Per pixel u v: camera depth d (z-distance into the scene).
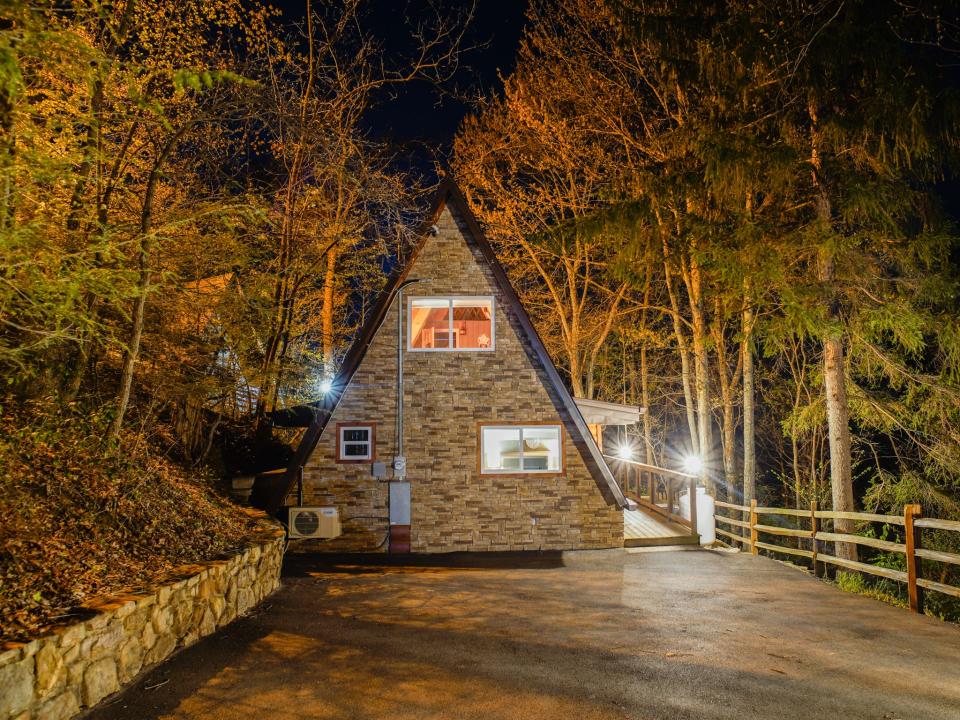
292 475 15.01
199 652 7.50
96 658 6.05
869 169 14.74
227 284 12.95
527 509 15.29
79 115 7.04
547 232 17.58
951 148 13.52
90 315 7.61
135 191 11.35
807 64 13.84
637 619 9.34
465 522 15.20
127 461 9.54
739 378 28.95
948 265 14.51
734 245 15.81
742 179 14.68
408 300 15.77
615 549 15.19
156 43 11.27
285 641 8.05
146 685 6.47
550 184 27.30
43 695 5.36
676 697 6.30
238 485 14.64
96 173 8.91
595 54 22.88
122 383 9.84
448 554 15.01
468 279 15.83
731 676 6.86
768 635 8.42
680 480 17.64
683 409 36.50
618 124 23.62
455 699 6.27
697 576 12.52
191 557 8.79
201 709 5.95
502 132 26.17
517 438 15.50
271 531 11.56
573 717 5.85
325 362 18.55
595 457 15.27
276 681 6.67
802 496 27.39
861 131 13.70
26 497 7.45
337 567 14.02
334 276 17.62
